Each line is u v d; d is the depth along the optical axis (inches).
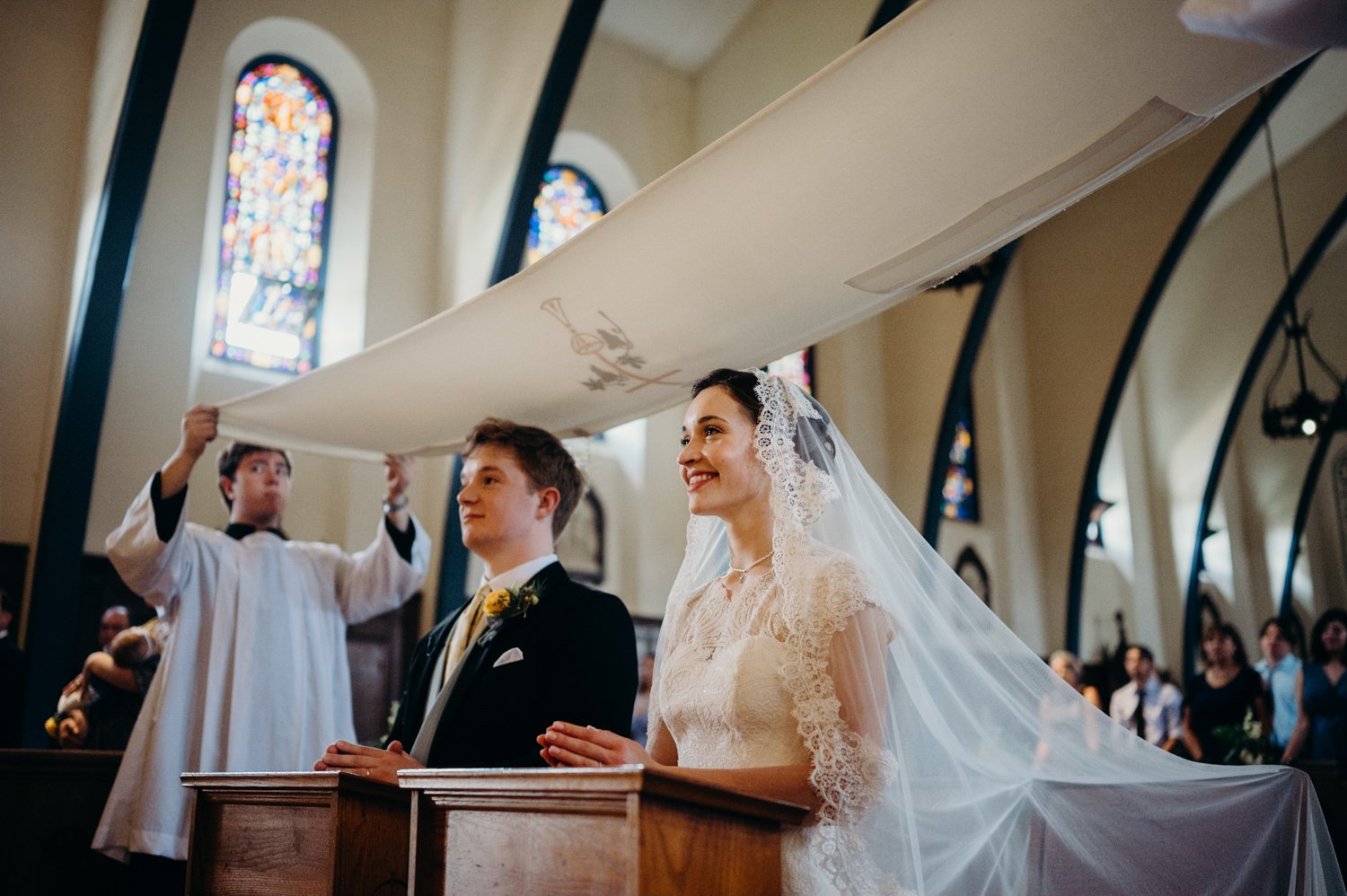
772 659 87.7
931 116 101.3
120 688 173.5
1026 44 93.6
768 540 98.8
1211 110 95.7
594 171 444.8
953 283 460.8
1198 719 267.0
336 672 166.2
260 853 97.0
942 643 100.9
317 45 384.8
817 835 85.7
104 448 308.8
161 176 336.2
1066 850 102.8
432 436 170.1
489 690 112.0
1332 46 73.1
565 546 404.2
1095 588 596.1
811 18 407.5
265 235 367.6
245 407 162.2
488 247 356.8
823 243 118.9
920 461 495.5
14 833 148.0
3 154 316.2
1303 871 112.9
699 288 130.0
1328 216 578.6
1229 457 683.4
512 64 363.3
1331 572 688.4
